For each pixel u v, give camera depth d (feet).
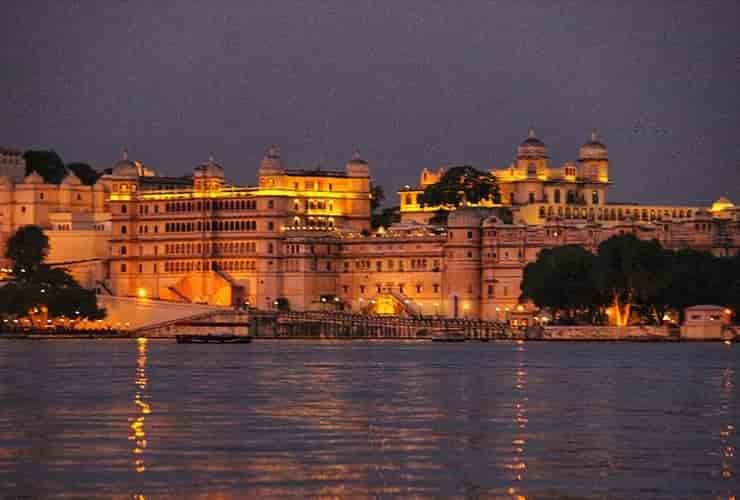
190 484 499.10
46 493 485.56
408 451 561.02
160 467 527.40
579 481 504.02
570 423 640.17
